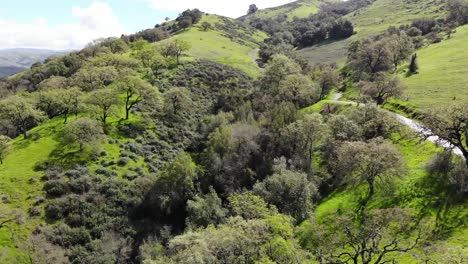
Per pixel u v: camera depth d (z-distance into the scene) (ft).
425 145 188.03
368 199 162.20
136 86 267.59
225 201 190.90
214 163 209.77
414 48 410.11
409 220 128.16
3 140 208.64
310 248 119.14
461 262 82.33
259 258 104.53
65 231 167.84
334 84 345.10
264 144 221.05
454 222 131.54
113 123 258.78
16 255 151.23
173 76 351.46
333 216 156.76
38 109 271.28
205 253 105.81
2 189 181.47
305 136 207.92
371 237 106.22
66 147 224.33
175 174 195.62
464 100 227.81
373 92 266.57
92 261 157.69
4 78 552.41
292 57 483.10
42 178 194.18
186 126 275.80
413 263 109.50
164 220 185.98
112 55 385.91
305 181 168.14
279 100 278.46
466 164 150.61
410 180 161.68
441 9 593.01
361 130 208.85
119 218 179.93
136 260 162.40
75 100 260.62
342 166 172.24
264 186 170.40
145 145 242.37
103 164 213.05
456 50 346.33
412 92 269.64
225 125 235.81
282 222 115.34
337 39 653.71
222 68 388.37
